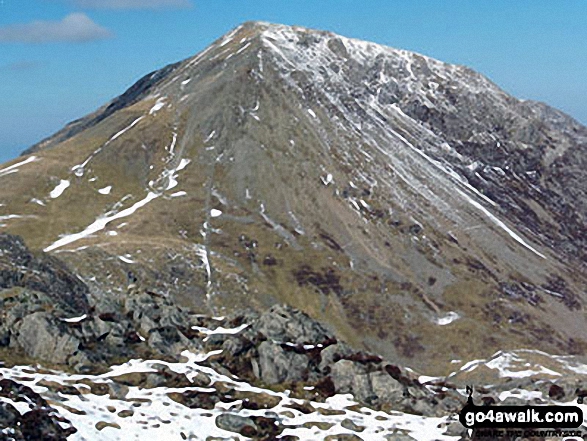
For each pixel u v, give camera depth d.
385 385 65.19
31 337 63.69
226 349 68.50
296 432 57.75
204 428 56.66
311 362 67.81
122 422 55.34
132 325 70.38
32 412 52.53
